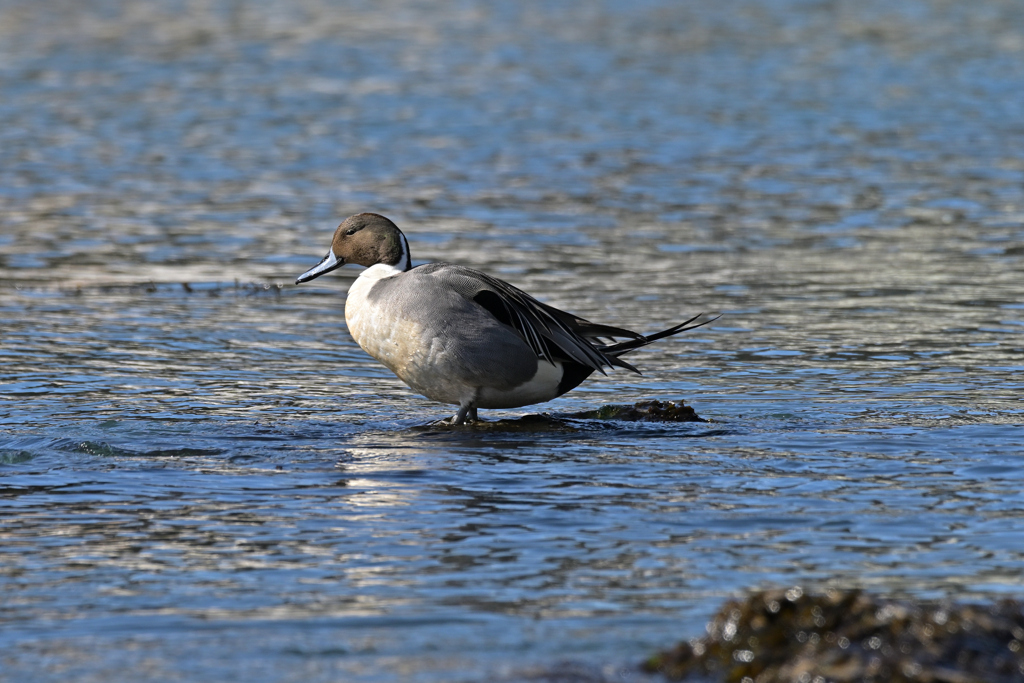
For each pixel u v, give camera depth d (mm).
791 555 7824
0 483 9492
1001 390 12664
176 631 6699
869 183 26375
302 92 37375
